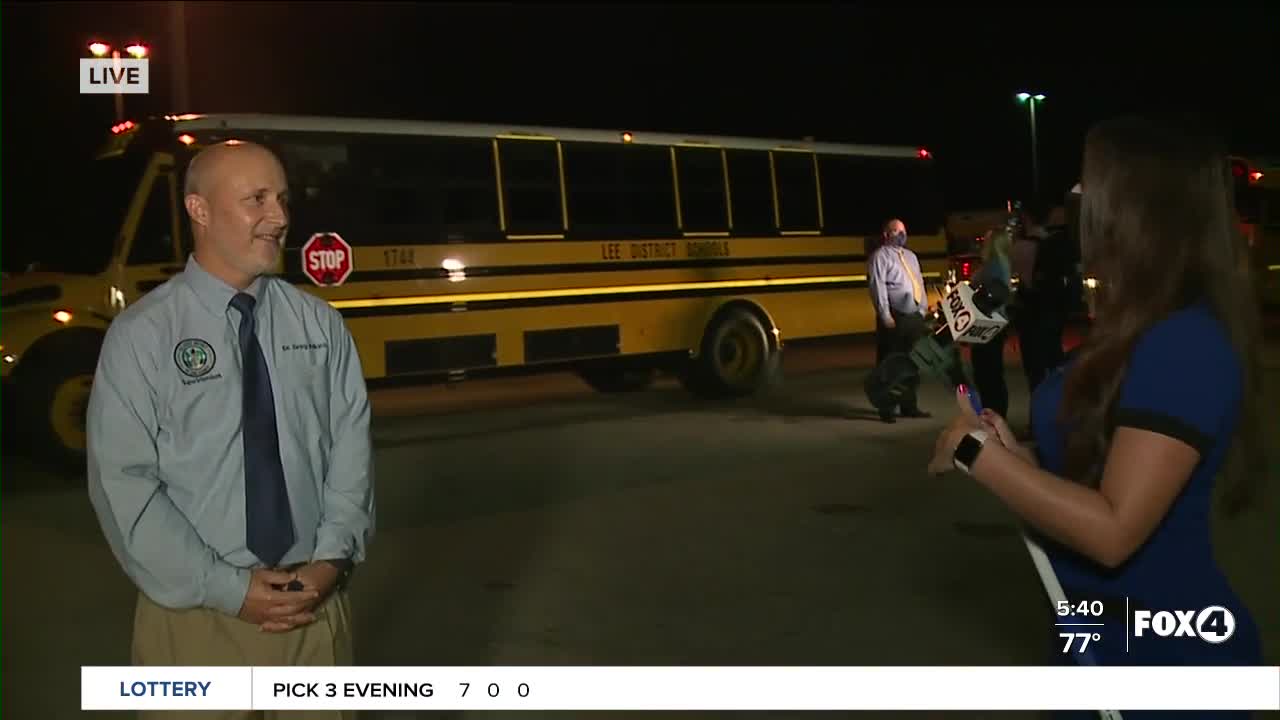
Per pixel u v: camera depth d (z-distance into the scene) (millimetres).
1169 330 2295
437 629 6188
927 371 2646
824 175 16359
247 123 12000
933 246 17344
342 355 3361
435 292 13023
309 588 3076
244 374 3145
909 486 9367
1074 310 10992
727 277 15242
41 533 8656
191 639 3133
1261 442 2418
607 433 12453
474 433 12719
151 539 3004
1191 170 2340
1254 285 2395
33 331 11078
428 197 13023
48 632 6352
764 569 7172
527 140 13719
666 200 14836
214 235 3152
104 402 3043
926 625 6094
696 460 10727
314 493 3246
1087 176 2420
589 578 7066
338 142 12492
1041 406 2527
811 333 16094
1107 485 2285
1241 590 6414
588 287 14117
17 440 11344
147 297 3166
